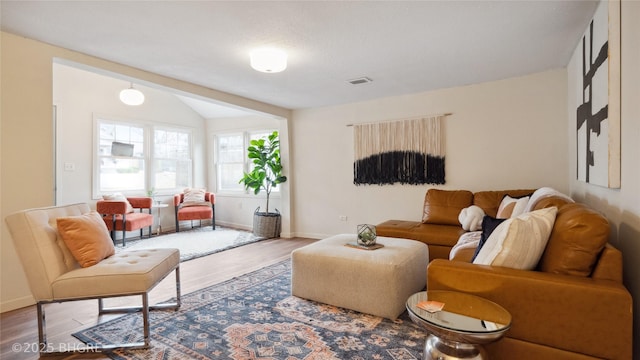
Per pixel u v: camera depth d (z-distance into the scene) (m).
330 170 5.00
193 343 1.93
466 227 3.26
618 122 1.66
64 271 1.92
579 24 2.33
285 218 5.34
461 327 1.25
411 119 4.25
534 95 3.53
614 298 1.21
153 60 3.01
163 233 5.69
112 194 4.99
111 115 5.25
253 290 2.84
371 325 2.15
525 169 3.61
